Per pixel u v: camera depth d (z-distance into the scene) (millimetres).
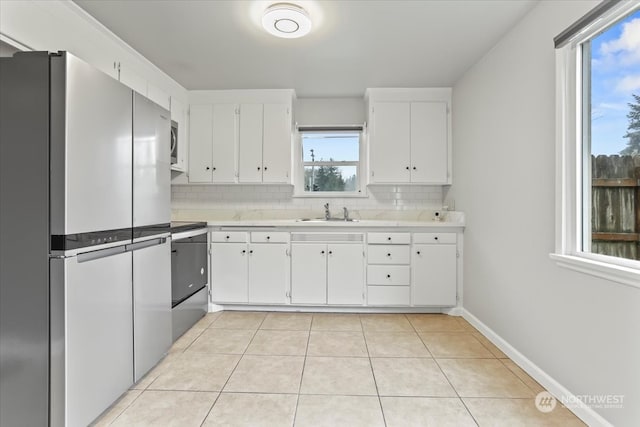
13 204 1428
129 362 1850
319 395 1873
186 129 3641
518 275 2254
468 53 2744
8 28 1660
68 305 1422
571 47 1800
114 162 1724
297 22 2150
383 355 2383
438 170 3541
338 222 3285
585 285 1651
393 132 3559
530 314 2117
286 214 3932
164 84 3188
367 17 2227
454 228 3248
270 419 1663
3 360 1441
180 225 2809
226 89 3617
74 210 1452
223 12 2172
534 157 2074
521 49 2221
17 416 1430
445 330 2873
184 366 2215
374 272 3289
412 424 1626
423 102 3553
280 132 3619
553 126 1893
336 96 3877
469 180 3064
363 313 3336
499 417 1677
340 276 3303
